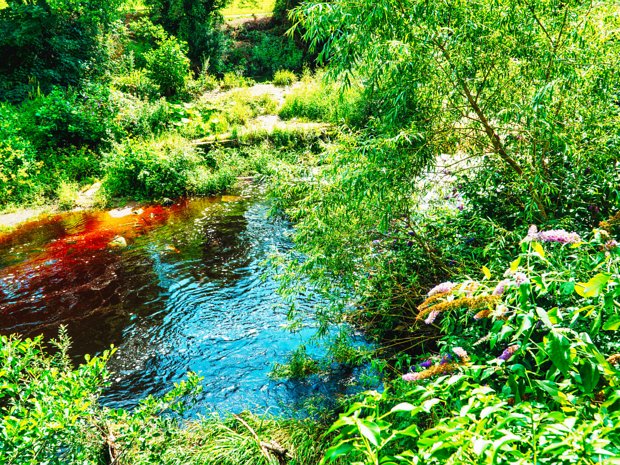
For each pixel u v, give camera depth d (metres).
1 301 5.89
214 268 6.57
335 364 4.28
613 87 3.09
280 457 3.16
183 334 5.05
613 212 3.23
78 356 4.79
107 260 6.95
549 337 1.36
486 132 3.32
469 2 3.02
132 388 4.27
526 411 1.39
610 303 1.38
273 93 15.97
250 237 7.61
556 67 2.93
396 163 3.26
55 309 5.67
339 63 3.27
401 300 4.25
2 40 13.05
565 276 1.88
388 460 1.32
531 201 3.26
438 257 3.96
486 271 1.76
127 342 4.97
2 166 9.55
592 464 1.16
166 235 7.87
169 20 18.73
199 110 13.86
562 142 2.99
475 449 1.15
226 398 4.02
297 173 4.16
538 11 2.96
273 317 5.25
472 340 2.68
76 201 9.52
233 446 3.18
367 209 3.69
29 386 2.55
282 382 4.16
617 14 2.95
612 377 1.39
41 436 2.20
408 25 3.02
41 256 7.17
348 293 4.03
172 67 14.98
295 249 4.27
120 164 9.88
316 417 3.65
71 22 15.13
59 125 11.09
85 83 13.34
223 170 10.48
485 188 3.86
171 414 3.83
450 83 3.22
